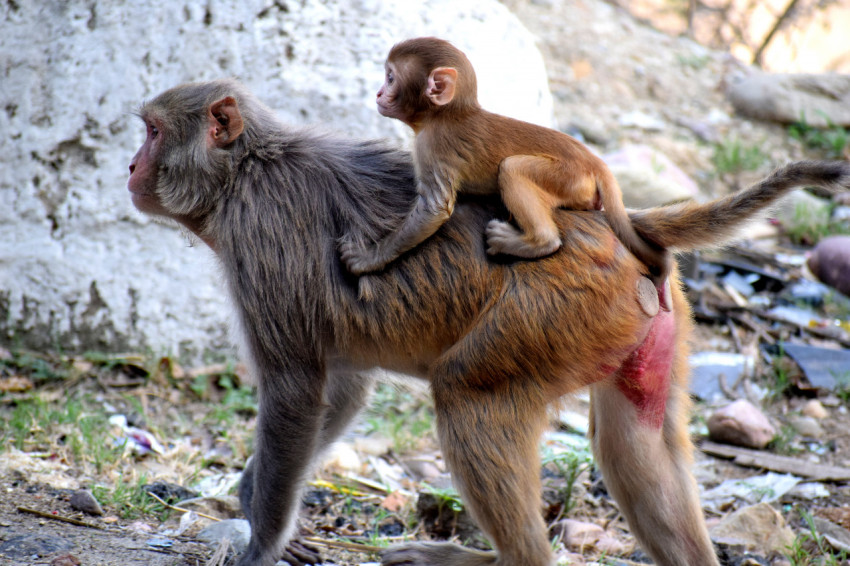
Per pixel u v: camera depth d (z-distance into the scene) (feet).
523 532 22.26
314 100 39.55
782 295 51.62
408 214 22.45
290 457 23.68
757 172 66.64
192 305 39.93
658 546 24.02
